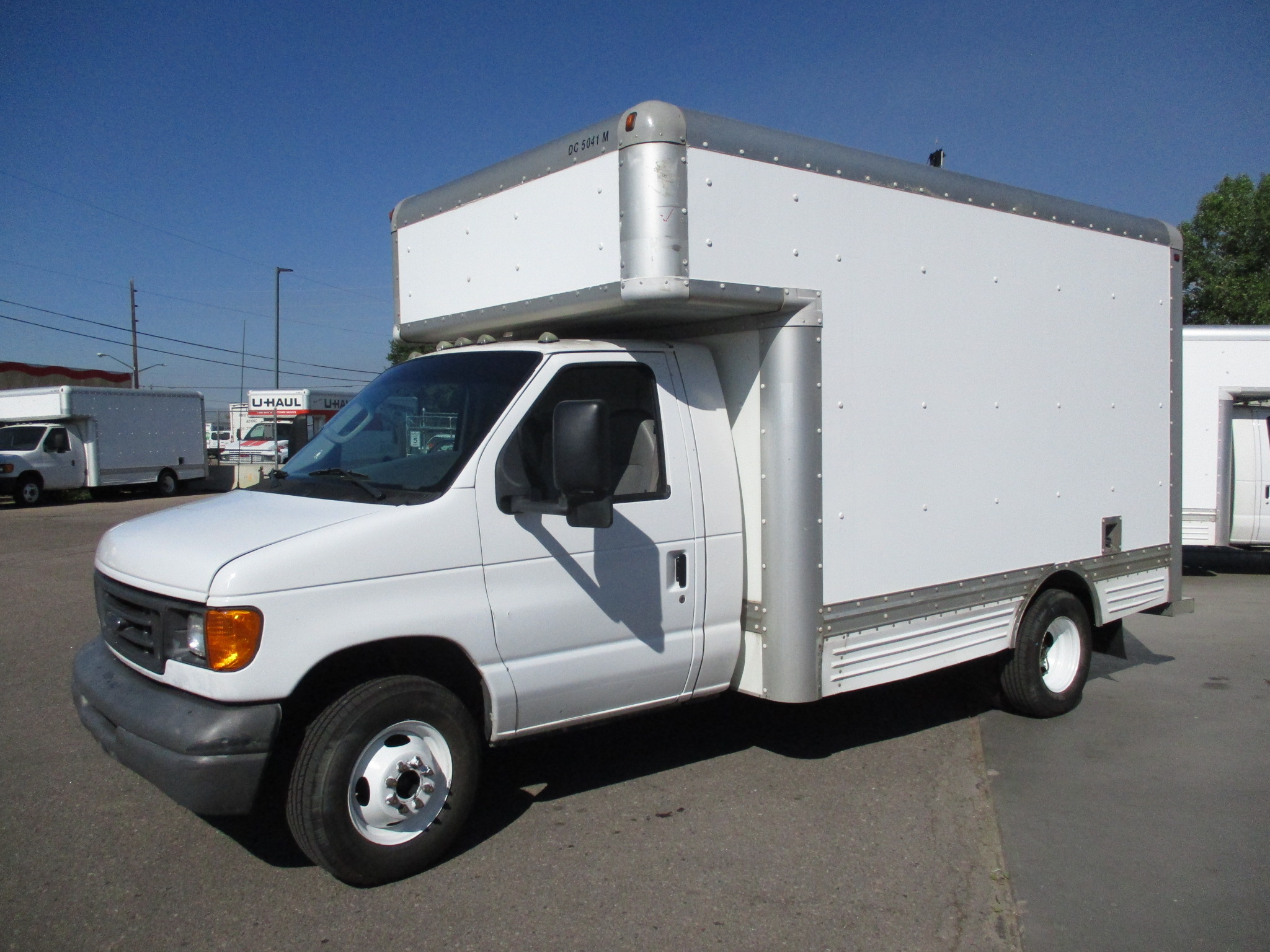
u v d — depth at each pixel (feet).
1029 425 19.22
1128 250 21.48
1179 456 23.17
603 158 14.05
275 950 11.21
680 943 11.42
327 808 12.04
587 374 14.61
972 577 18.21
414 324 17.90
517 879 12.91
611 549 14.23
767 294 14.69
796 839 14.24
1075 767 17.47
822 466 15.53
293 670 11.65
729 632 15.69
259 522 12.75
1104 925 11.87
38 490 79.20
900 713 20.68
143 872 13.11
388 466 14.07
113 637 13.34
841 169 15.70
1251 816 15.24
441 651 13.28
